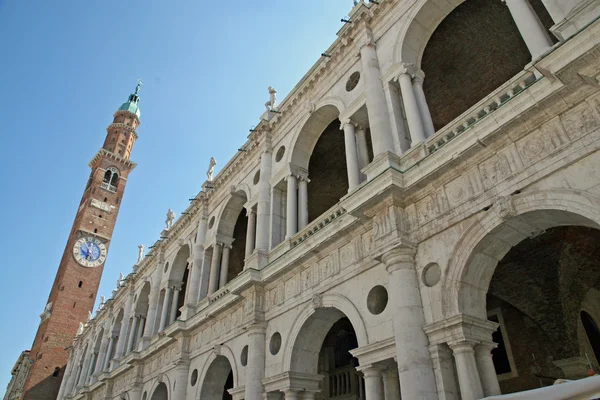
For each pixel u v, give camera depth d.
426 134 17.50
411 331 13.46
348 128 21.38
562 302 18.56
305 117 25.47
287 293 21.23
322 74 25.00
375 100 19.22
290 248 21.77
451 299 13.16
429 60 21.69
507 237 13.18
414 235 15.09
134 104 117.69
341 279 17.95
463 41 20.86
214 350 26.28
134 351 37.69
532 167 12.31
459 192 14.14
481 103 14.34
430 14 19.70
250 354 21.52
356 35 22.66
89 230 89.75
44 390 73.94
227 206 32.94
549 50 11.70
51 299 86.44
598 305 20.56
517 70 21.52
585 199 10.87
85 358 59.84
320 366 29.20
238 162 32.06
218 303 26.62
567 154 11.59
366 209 16.53
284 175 25.73
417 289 14.32
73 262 85.25
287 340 20.08
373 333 15.59
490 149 13.41
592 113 11.37
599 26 10.28
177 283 38.97
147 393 34.91
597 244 17.66
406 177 15.55
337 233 18.39
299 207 24.56
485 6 19.30
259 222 25.73
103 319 57.56
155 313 39.16
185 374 29.28
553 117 12.16
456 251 13.55
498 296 19.67
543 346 19.27
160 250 42.44
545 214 12.09
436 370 12.81
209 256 33.78
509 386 19.78
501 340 20.78
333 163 29.47
